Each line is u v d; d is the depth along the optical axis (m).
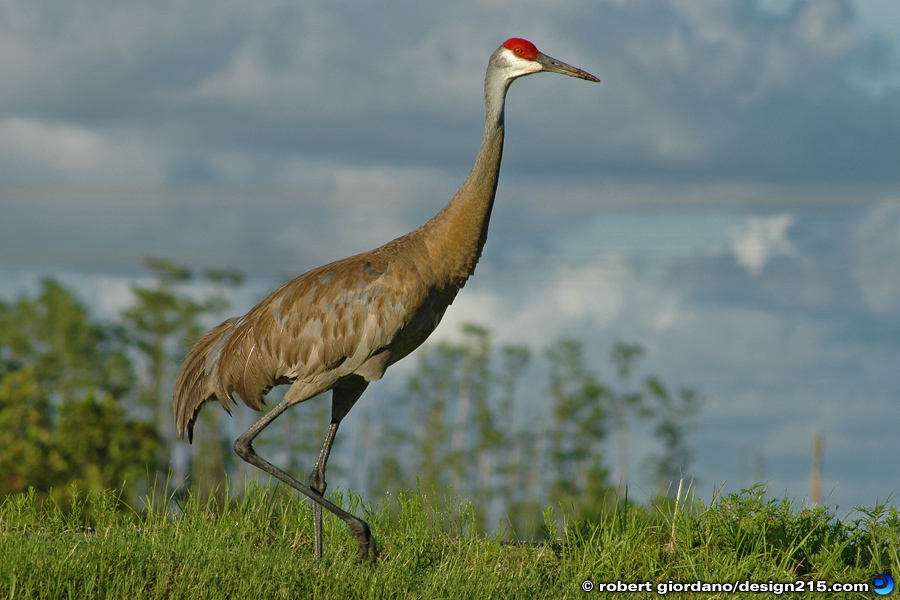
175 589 21.41
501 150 27.23
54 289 175.12
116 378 175.38
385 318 25.41
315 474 25.89
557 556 27.31
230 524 27.42
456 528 28.62
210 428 159.62
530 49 28.23
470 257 26.62
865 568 25.98
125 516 26.84
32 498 28.09
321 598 21.75
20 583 20.42
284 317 26.02
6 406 112.12
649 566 25.94
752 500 27.84
